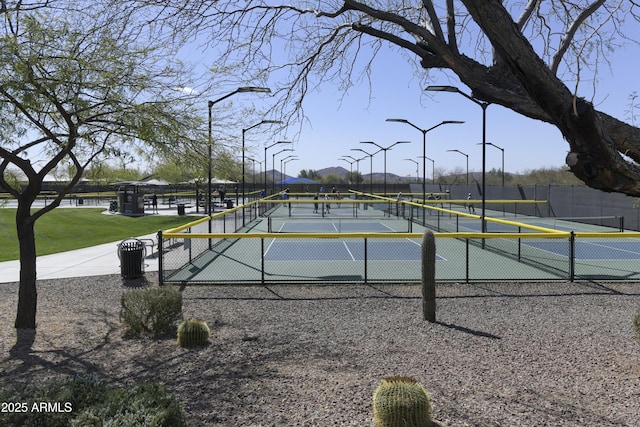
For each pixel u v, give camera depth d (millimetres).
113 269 15070
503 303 10484
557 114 2744
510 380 6125
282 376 6277
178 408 4117
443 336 8086
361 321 9102
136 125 7875
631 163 2816
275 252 19359
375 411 4832
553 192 36344
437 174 100875
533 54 2672
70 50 7602
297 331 8453
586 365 6660
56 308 10211
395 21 3605
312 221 34312
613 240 23047
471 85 3484
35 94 7293
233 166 9547
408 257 17812
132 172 12773
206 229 24438
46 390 4129
